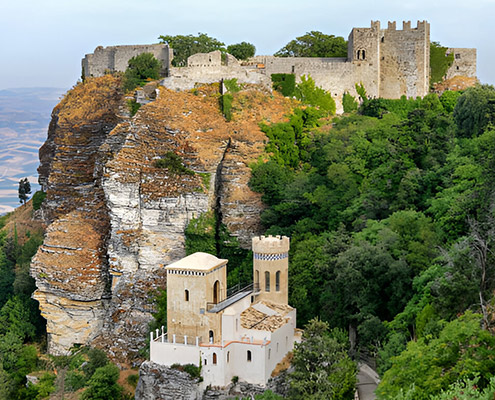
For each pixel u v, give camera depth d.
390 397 81.31
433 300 104.75
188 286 117.44
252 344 113.62
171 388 114.56
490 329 90.31
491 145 138.50
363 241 128.50
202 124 175.62
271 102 186.50
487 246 104.00
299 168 176.88
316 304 131.50
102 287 169.62
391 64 196.62
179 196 165.50
